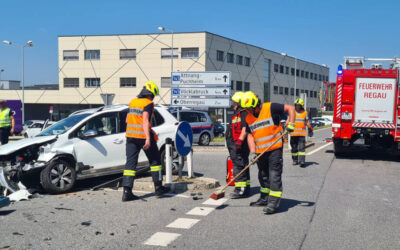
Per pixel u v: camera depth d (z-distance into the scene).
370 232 5.10
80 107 60.59
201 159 13.77
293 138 11.55
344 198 7.14
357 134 13.78
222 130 34.84
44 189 7.66
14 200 6.85
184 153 8.19
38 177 8.22
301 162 11.29
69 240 4.70
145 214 5.92
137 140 6.90
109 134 8.36
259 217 5.79
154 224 5.39
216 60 55.22
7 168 7.22
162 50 54.69
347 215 5.94
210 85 16.83
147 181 8.11
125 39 56.12
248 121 6.22
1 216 5.80
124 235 4.91
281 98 73.56
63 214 5.91
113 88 57.12
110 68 57.03
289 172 10.30
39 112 63.78
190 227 5.26
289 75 76.25
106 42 57.00
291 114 5.96
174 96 17.08
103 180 9.05
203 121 20.03
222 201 6.86
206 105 16.95
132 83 56.38
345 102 13.39
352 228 5.27
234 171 7.16
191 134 8.47
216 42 54.97
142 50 55.50
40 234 4.93
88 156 7.90
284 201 6.88
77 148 7.76
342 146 13.97
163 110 9.89
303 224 5.44
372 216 5.89
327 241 4.72
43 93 60.53
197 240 4.72
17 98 61.62
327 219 5.70
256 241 4.70
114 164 8.34
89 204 6.58
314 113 89.25
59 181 7.50
